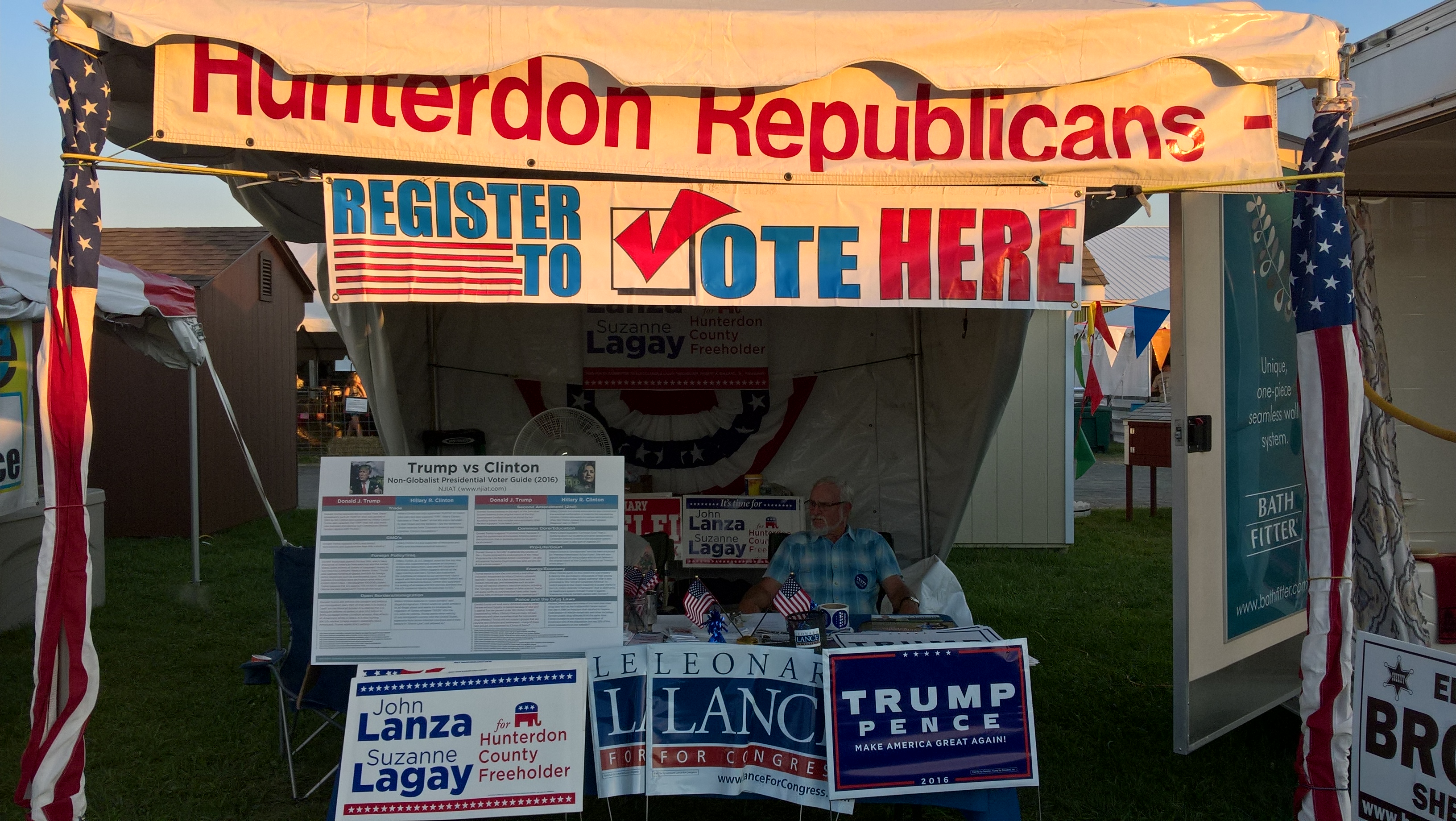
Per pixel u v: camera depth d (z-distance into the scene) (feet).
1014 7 11.16
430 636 11.09
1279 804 12.14
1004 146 10.60
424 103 10.03
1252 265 13.47
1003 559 27.76
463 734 10.50
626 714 10.64
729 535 19.25
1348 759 10.21
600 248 10.53
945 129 10.58
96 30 9.37
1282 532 14.15
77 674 9.41
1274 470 13.96
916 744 10.24
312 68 9.67
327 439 66.33
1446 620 14.61
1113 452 59.47
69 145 9.31
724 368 20.08
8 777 13.14
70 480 9.39
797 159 10.54
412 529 11.26
